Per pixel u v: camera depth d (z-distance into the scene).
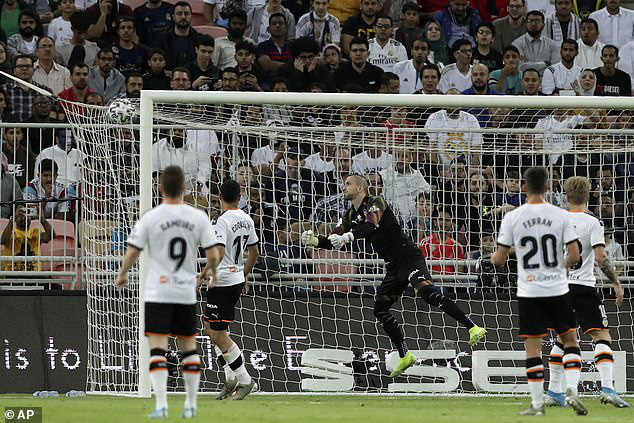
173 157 43.81
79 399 34.31
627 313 43.53
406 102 37.69
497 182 45.94
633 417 26.16
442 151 44.75
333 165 45.09
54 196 43.34
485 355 41.44
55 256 42.53
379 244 37.84
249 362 41.75
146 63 56.06
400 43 59.41
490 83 58.81
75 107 41.91
